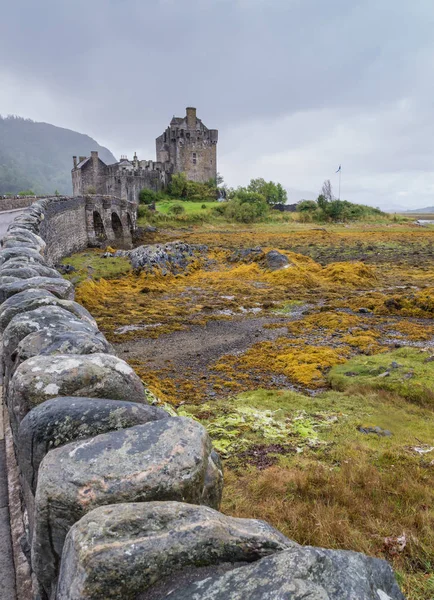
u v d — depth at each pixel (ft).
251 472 21.86
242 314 63.41
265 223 218.59
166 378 39.34
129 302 69.05
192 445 6.76
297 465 22.47
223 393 35.86
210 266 102.68
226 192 290.35
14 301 14.21
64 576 5.17
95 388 8.65
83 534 5.17
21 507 11.12
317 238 155.84
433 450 24.31
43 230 63.16
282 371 41.09
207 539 5.33
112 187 250.78
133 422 7.54
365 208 262.47
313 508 18.11
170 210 223.51
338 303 68.28
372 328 55.06
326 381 37.96
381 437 26.21
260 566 5.04
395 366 37.83
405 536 15.98
